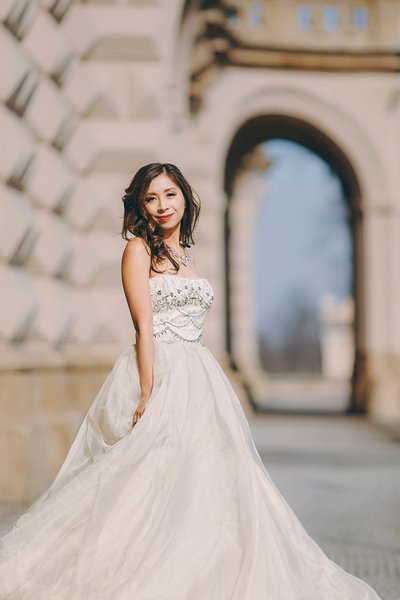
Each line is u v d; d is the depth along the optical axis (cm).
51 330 825
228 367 1878
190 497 360
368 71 1988
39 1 805
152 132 981
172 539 351
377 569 512
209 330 1744
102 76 969
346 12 1961
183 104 1232
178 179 407
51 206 847
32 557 360
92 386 920
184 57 1202
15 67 723
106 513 358
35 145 817
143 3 967
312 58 1945
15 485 697
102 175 977
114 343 980
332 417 1931
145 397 380
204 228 1716
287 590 353
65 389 824
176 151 1183
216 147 1811
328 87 1980
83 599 344
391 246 1997
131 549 350
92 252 966
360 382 2033
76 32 942
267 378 4472
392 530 638
